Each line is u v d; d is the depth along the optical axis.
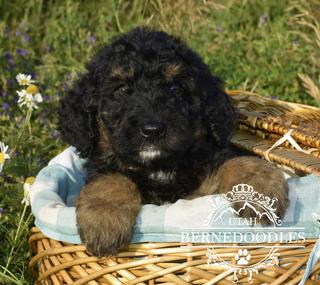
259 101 1.36
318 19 1.89
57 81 1.70
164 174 1.19
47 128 1.54
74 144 1.25
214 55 1.78
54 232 1.10
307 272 1.07
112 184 1.12
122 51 1.24
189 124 1.20
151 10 1.99
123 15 2.02
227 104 1.25
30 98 1.36
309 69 1.76
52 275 1.12
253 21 1.97
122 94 1.22
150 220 1.06
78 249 1.09
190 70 1.23
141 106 1.19
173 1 1.98
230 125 1.24
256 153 1.22
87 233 1.07
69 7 1.98
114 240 1.06
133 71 1.22
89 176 1.20
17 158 1.40
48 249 1.11
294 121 1.28
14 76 1.69
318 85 1.70
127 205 1.08
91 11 2.10
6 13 2.12
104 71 1.24
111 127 1.21
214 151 1.21
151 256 1.07
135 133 1.16
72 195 1.24
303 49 1.76
